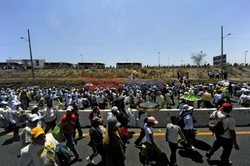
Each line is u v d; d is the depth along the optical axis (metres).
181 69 53.69
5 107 9.09
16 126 8.24
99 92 14.93
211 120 5.68
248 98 13.77
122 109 7.94
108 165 4.18
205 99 10.98
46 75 55.56
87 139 8.13
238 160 5.96
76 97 14.46
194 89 17.92
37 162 3.36
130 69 56.06
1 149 7.16
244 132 8.55
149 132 5.60
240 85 23.47
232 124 5.24
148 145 5.65
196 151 6.70
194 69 52.88
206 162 5.92
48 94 16.38
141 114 7.32
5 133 8.99
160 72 51.31
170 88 21.72
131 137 8.11
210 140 7.68
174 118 5.64
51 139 3.89
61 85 39.66
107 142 4.20
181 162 5.93
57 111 9.85
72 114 6.26
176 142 5.56
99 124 5.31
